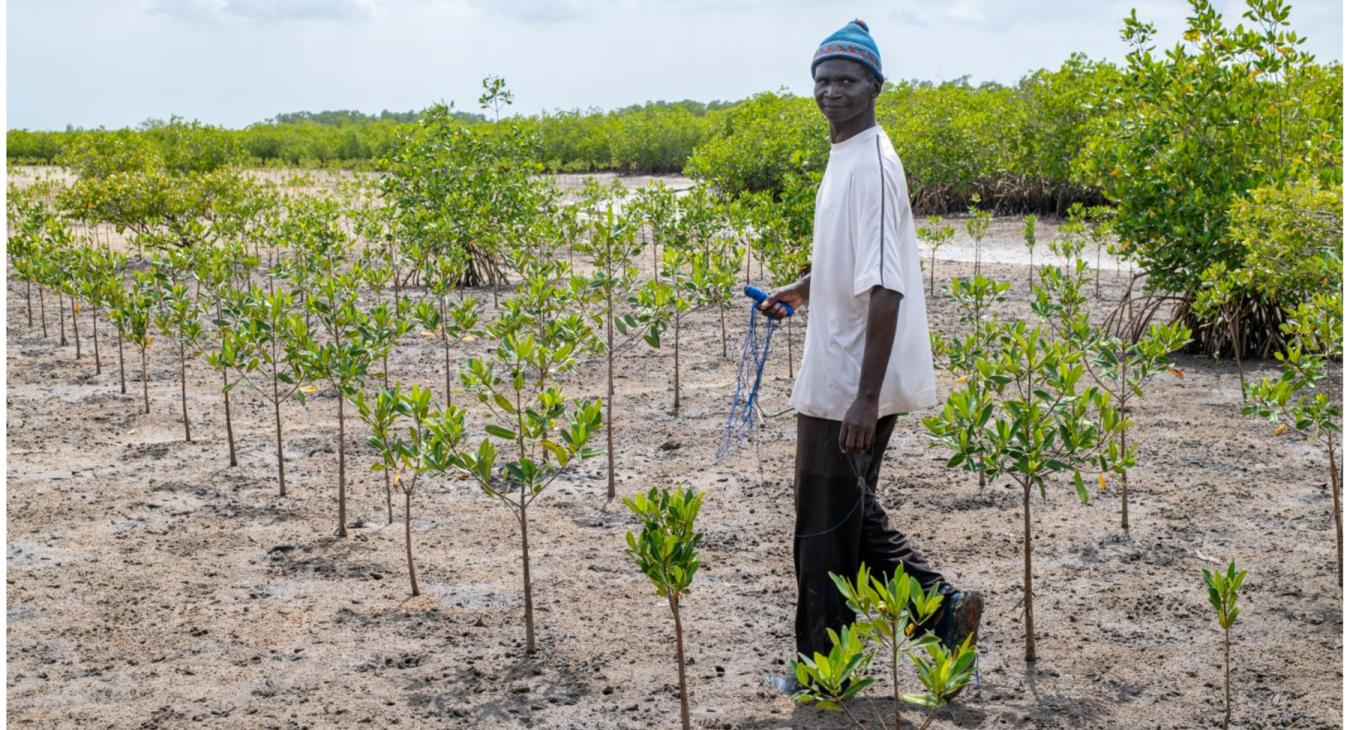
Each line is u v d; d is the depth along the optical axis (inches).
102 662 168.1
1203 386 338.0
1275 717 148.6
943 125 954.1
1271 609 182.7
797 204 504.1
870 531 153.1
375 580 199.2
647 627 179.0
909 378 146.4
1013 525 224.1
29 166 1793.8
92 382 355.9
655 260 566.6
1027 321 438.0
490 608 186.7
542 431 162.6
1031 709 150.6
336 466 265.9
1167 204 377.4
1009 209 925.8
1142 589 191.8
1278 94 381.7
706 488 249.9
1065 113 848.9
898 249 141.6
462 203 541.3
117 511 235.6
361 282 550.3
